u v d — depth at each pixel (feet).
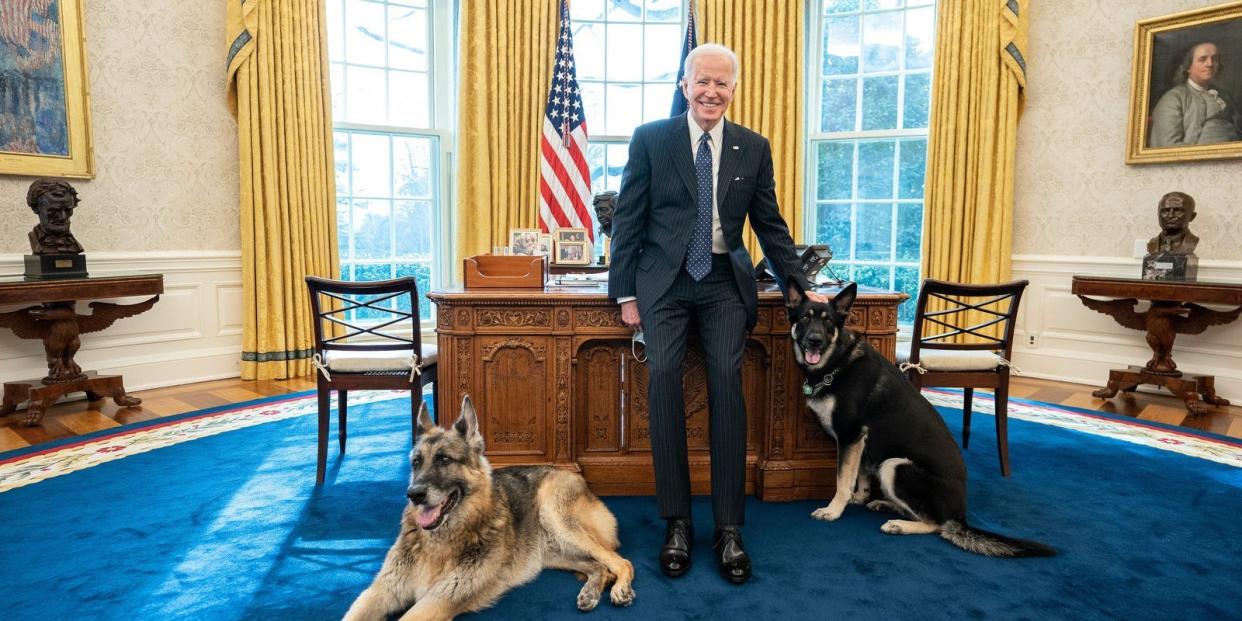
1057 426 13.03
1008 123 16.98
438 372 9.20
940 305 17.89
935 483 7.77
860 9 18.94
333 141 17.51
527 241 12.81
